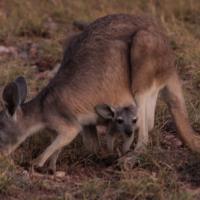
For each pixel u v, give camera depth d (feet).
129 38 48.49
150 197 42.39
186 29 70.44
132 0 80.18
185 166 46.70
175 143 50.55
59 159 48.67
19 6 77.82
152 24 49.88
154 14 75.82
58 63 64.95
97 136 49.78
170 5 78.18
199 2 79.30
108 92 48.03
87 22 70.13
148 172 45.96
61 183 45.32
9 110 47.50
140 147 48.34
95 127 49.37
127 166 46.62
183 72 61.11
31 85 58.49
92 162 48.37
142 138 48.78
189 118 52.90
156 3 79.82
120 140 50.98
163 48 49.06
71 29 72.95
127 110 48.60
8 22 73.10
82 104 47.52
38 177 46.03
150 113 49.65
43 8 78.13
